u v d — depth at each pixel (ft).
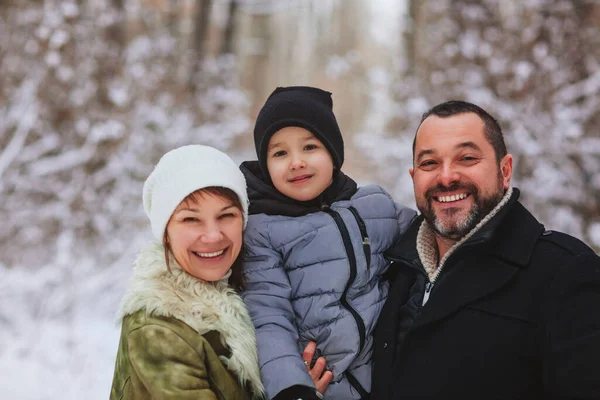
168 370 5.43
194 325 5.70
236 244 6.14
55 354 16.06
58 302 18.34
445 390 5.82
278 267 6.88
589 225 19.61
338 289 6.80
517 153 20.42
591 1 21.04
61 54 23.88
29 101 22.93
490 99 20.84
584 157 19.92
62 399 14.20
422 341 6.10
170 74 28.63
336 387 6.72
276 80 60.03
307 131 7.09
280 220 7.06
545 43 21.15
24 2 23.77
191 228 5.92
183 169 5.90
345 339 6.66
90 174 22.77
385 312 6.76
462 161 6.23
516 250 5.94
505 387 5.67
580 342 5.32
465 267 6.09
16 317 17.57
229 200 6.01
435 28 25.07
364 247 7.00
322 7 58.59
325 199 7.37
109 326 18.56
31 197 22.30
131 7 27.27
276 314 6.59
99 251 21.45
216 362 5.72
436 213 6.34
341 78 33.12
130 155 23.35
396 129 26.43
